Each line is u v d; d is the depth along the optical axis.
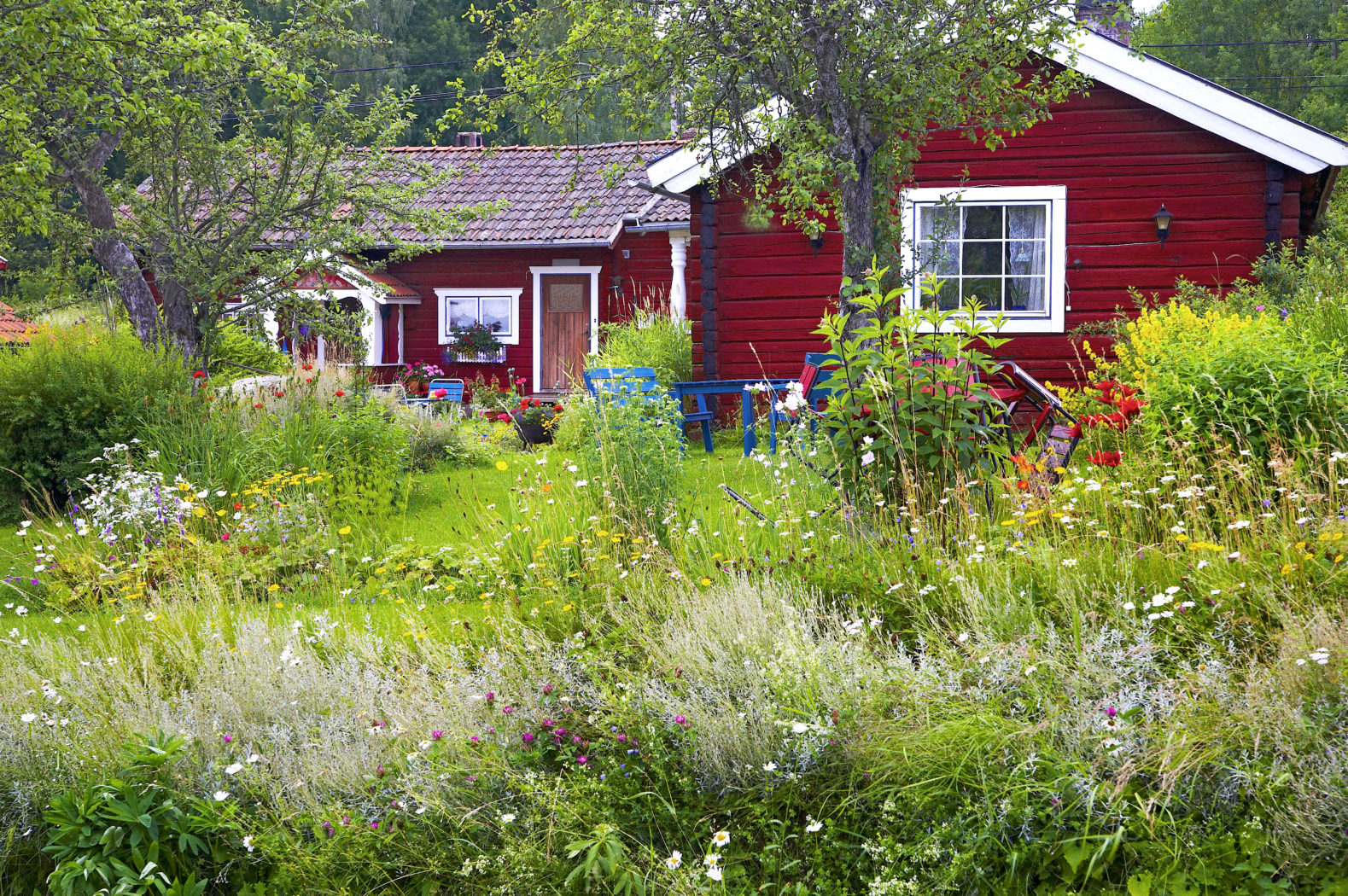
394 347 20.58
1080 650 4.16
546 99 9.40
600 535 6.02
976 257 12.22
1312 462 5.41
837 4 8.26
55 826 4.12
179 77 11.59
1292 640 3.78
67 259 12.92
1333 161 11.14
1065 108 11.92
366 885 3.84
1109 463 5.94
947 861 3.55
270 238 14.94
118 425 9.29
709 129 9.70
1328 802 3.27
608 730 4.17
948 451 5.92
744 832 3.86
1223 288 11.71
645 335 14.84
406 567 6.71
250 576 6.56
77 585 6.60
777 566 5.30
